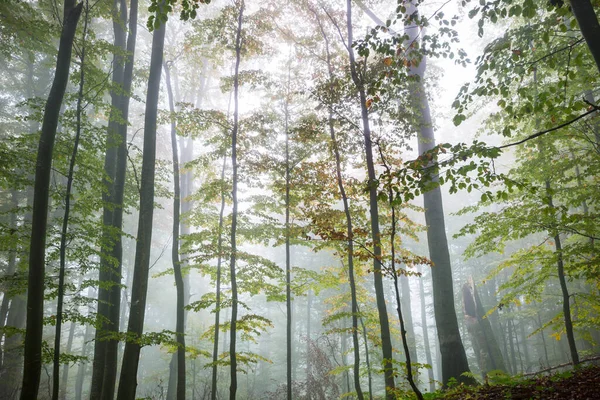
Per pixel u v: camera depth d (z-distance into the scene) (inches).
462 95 267.4
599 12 293.6
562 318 458.0
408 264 291.4
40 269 268.5
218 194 500.7
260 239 487.5
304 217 466.6
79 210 358.0
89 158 378.9
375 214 340.2
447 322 455.2
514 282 447.2
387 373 319.9
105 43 369.4
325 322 385.7
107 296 429.1
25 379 253.9
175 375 631.2
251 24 450.6
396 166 417.7
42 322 267.7
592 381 221.8
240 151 467.5
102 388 393.7
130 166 594.9
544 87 370.9
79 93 336.8
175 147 545.0
